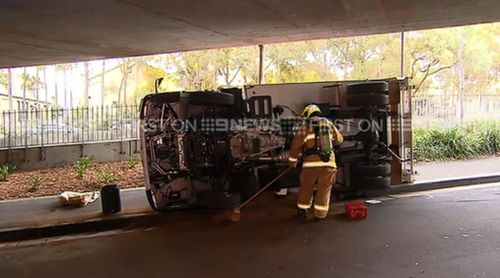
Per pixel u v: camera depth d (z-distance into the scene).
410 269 4.61
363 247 5.43
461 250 5.17
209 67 20.75
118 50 11.98
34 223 6.84
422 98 14.76
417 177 9.74
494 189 8.95
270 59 20.86
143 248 5.83
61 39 10.02
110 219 7.00
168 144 7.21
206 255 5.41
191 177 7.32
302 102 8.23
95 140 14.38
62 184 10.35
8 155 13.22
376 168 7.86
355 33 10.73
